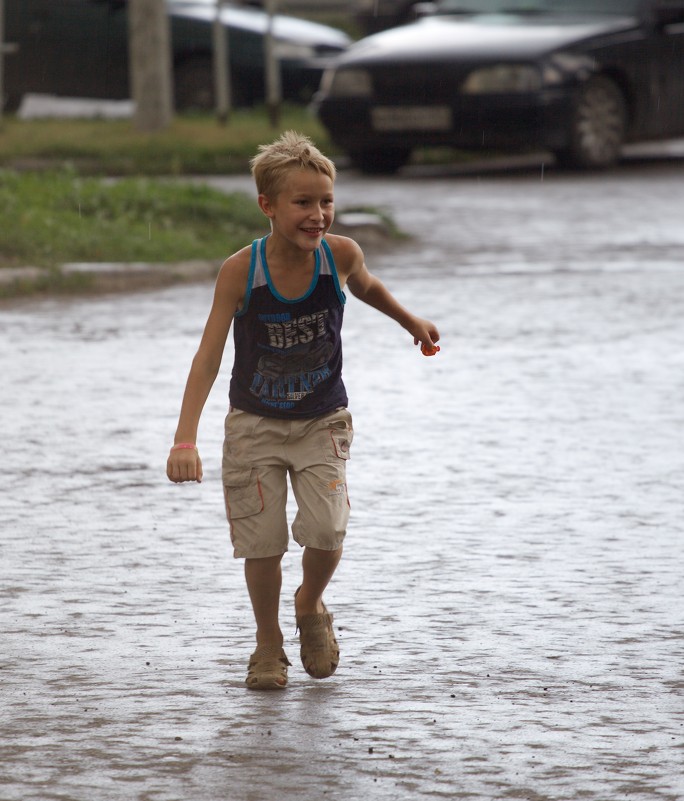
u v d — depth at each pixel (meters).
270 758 12.95
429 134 60.03
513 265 42.09
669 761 12.88
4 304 37.12
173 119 69.81
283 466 14.67
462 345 31.84
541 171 63.88
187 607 17.03
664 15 63.09
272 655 14.77
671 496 21.30
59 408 26.31
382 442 24.27
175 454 14.16
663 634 16.08
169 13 74.31
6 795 12.20
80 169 59.72
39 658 15.41
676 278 39.91
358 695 14.47
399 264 42.50
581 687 14.61
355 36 115.62
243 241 45.97
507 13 63.62
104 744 13.26
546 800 12.13
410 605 17.03
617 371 29.34
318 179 14.01
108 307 36.75
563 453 23.59
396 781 12.48
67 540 19.42
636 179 60.66
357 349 31.77
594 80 61.38
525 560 18.59
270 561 14.62
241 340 14.53
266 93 75.31
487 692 14.49
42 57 74.56
